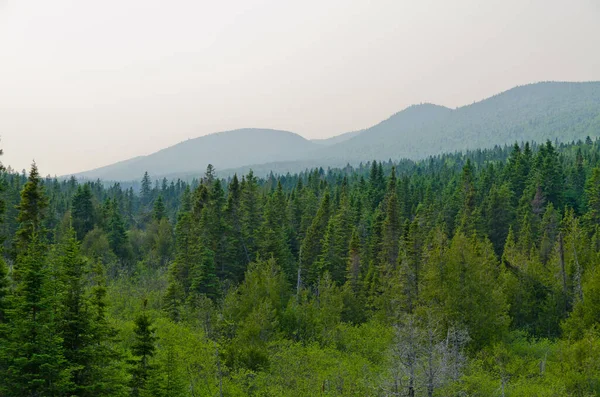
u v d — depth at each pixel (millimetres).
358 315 54625
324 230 80438
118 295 53312
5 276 22000
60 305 21328
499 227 83250
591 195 83812
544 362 36875
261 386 32875
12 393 19203
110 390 21828
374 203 112938
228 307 45094
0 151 29219
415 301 45844
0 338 19766
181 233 70938
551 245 68000
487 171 120438
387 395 28219
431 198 104000
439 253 42781
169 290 50469
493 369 36875
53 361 19672
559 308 49688
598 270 42312
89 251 72188
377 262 71312
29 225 36156
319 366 37062
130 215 153000
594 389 32656
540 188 94188
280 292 51562
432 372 27141
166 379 25141
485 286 41531
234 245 72000
